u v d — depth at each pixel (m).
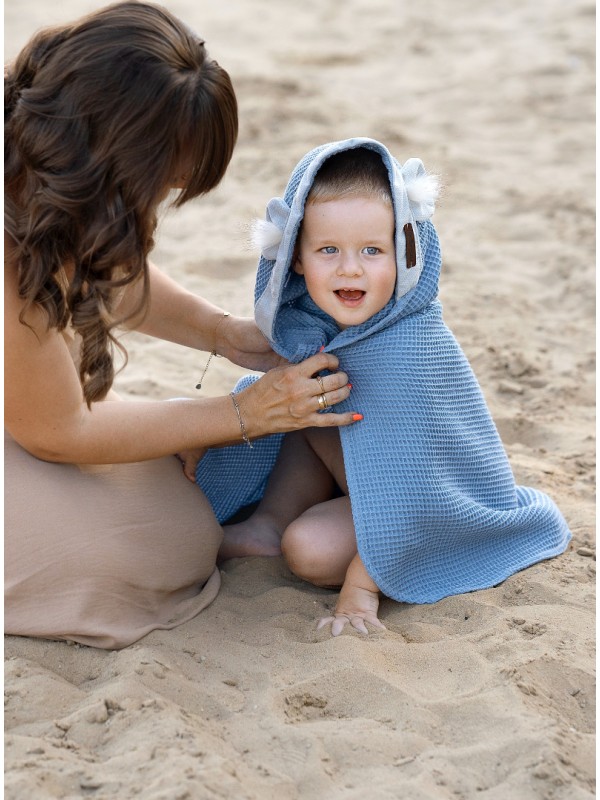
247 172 6.56
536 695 2.25
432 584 2.73
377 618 2.59
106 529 2.42
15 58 2.24
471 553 2.81
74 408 2.36
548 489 3.35
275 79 8.22
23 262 2.18
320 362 2.54
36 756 1.99
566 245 5.68
